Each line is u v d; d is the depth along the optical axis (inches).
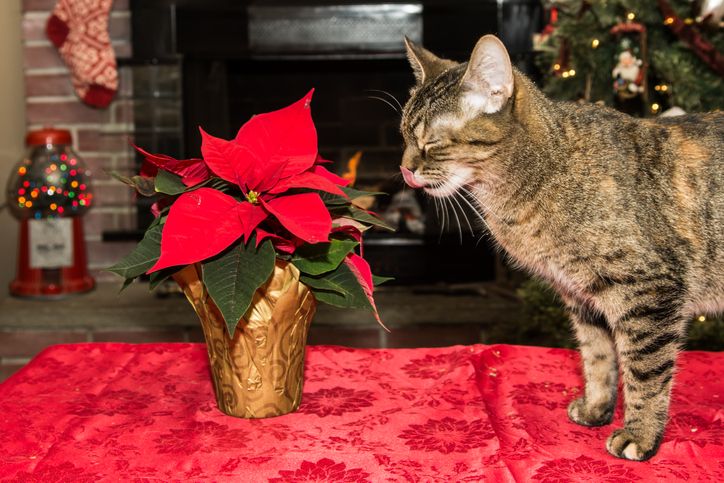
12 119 92.5
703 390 39.9
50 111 94.7
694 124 39.3
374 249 94.3
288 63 96.6
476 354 42.7
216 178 35.9
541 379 40.9
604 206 37.3
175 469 33.2
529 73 87.0
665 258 36.9
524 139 39.4
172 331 84.5
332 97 97.9
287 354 36.6
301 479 32.6
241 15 88.7
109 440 35.2
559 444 35.4
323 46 88.9
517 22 87.4
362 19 88.4
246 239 33.6
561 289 40.3
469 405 37.9
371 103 98.0
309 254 35.5
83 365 42.3
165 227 33.2
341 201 36.3
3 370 84.1
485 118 40.4
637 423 36.0
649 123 39.4
